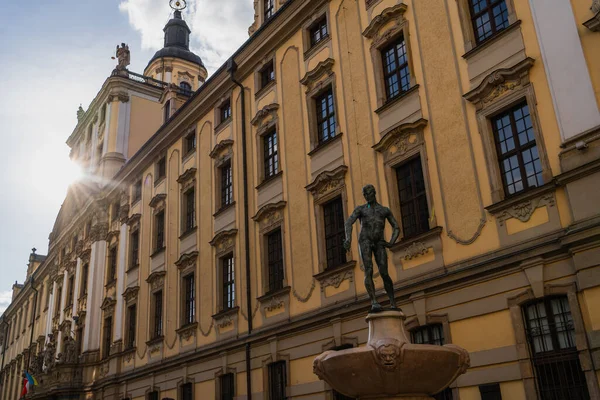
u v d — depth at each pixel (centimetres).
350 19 1972
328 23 2064
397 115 1708
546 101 1327
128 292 3153
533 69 1370
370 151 1766
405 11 1767
